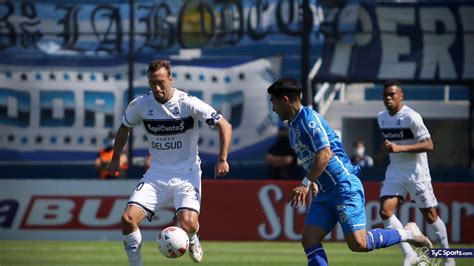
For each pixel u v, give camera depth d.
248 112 70.81
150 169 30.14
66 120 71.50
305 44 70.06
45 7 71.62
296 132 26.89
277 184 53.06
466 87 73.69
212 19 71.00
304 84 69.94
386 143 35.75
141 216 29.08
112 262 40.31
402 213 52.19
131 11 71.31
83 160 71.56
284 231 52.88
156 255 44.16
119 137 30.50
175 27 71.31
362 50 70.25
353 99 78.00
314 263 26.97
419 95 74.00
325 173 27.34
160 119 29.58
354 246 27.66
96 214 53.81
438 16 70.38
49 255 43.50
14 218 54.25
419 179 37.72
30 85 71.50
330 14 70.38
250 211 53.06
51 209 54.06
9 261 40.34
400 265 40.09
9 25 71.75
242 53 70.94
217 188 53.28
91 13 71.50
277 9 70.44
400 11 70.38
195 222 29.38
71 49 71.62
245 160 70.44
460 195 52.50
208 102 71.12
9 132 71.50
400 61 70.31
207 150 69.62
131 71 71.38
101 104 71.50
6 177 71.25
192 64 71.31
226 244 51.38
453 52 70.25
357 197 27.53
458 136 73.06
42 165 71.31
